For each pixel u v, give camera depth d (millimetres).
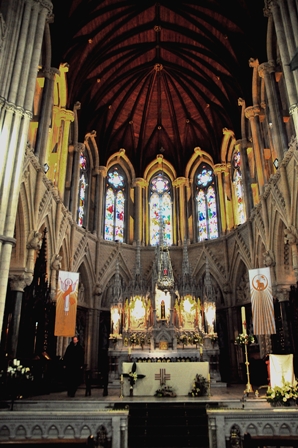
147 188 33250
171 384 14789
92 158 30797
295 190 17359
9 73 15656
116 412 9328
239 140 27516
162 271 24000
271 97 20375
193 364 15086
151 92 31219
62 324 18641
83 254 26750
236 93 27312
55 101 24406
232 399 13344
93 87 28438
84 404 12734
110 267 28859
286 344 18641
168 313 22781
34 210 18062
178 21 26266
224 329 27109
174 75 29953
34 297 17422
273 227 20375
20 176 14805
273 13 17828
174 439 10922
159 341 21859
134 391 14727
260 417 9539
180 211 32094
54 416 9336
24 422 9336
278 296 19750
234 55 25531
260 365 20688
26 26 16656
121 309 23484
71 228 25219
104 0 22875
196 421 11742
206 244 29656
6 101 15148
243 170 26672
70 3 21844
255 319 18641
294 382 13188
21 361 15484
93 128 30391
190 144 33500
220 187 30547
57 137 24141
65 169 24312
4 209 13914
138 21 26000
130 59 28250
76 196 26484
